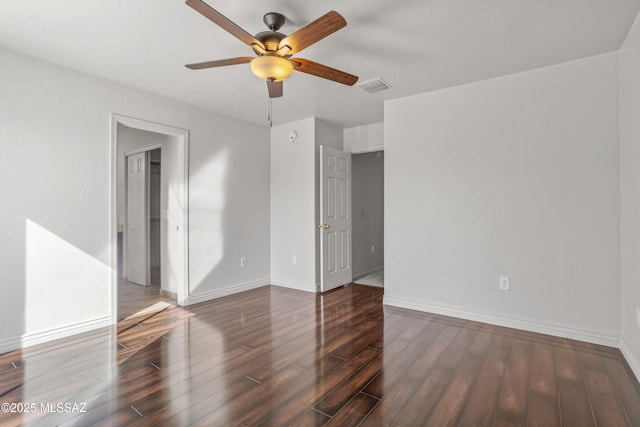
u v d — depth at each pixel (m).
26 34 2.41
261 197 4.83
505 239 3.14
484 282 3.25
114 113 3.24
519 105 3.07
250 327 3.16
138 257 5.04
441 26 2.30
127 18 2.20
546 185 2.95
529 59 2.81
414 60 2.82
